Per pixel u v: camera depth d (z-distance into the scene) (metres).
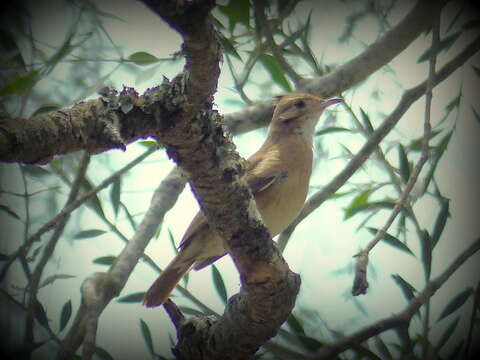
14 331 10.21
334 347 9.26
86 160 10.17
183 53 5.86
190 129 6.51
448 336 9.81
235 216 7.07
